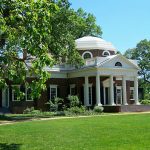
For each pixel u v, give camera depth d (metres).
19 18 14.38
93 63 47.66
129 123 25.53
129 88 55.75
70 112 40.22
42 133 20.94
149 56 86.31
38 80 14.54
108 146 15.44
